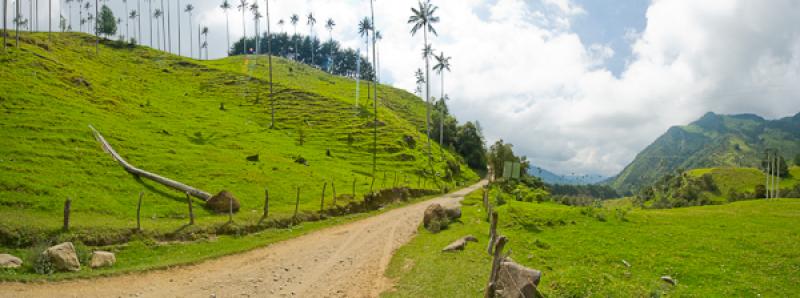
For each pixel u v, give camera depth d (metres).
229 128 79.25
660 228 30.16
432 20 98.12
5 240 22.78
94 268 21.34
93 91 67.31
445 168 99.75
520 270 14.63
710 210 41.88
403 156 93.00
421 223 39.56
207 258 24.80
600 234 28.34
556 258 22.95
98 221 27.44
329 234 34.47
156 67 130.12
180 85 116.06
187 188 38.44
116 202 32.56
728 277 19.50
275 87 129.62
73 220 26.89
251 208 38.91
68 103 54.91
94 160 39.66
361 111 120.75
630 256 23.02
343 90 163.00
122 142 47.53
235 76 135.50
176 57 148.88
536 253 24.00
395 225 39.31
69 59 90.38
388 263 24.55
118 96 72.94
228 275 21.69
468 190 86.00
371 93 172.75
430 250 26.75
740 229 29.83
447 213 39.12
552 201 55.25
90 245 24.45
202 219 32.94
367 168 78.62
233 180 45.59
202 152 54.00
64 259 20.34
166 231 28.25
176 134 61.91
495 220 24.30
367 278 21.42
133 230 26.98
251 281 20.75
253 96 117.94
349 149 89.94
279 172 54.31
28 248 22.80
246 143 69.75
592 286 16.09
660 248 24.66
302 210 40.53
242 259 25.31
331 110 117.06
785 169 140.25
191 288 19.33
